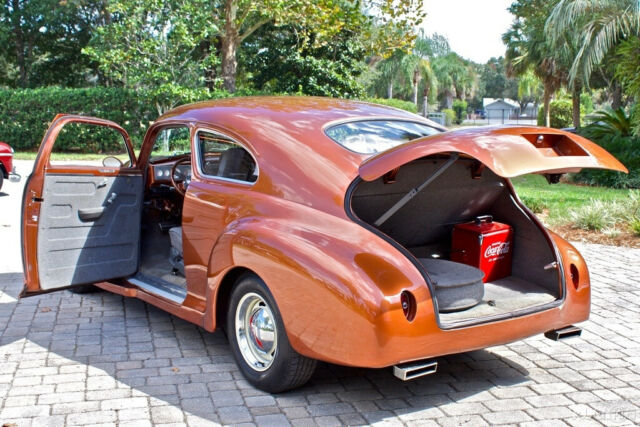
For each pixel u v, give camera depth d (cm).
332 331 329
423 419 352
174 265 508
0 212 1023
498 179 438
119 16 3136
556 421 353
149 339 472
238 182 412
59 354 439
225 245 386
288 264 346
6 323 504
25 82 3472
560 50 2072
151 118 2319
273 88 2642
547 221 979
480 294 378
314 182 373
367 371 419
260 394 379
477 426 345
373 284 322
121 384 391
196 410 357
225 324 436
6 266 693
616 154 1617
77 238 467
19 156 2080
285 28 2644
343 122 421
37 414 349
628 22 1697
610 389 399
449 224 450
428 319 330
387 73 5800
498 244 433
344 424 344
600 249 812
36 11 3238
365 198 384
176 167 553
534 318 379
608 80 2672
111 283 510
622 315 553
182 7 2166
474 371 426
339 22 2041
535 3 2800
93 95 2269
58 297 577
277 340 361
